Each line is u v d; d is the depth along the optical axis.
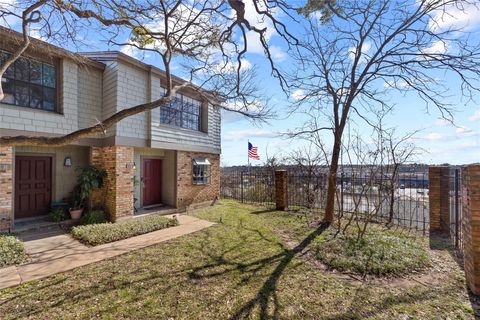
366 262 4.41
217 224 7.62
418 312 3.08
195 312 3.05
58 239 6.02
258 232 6.69
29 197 7.55
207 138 11.55
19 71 6.65
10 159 6.44
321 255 4.85
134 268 4.31
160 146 9.08
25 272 4.12
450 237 6.11
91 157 8.01
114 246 5.49
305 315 3.02
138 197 9.47
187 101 10.67
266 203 11.65
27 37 3.77
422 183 7.43
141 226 6.66
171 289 3.60
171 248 5.36
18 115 6.45
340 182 7.77
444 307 3.19
